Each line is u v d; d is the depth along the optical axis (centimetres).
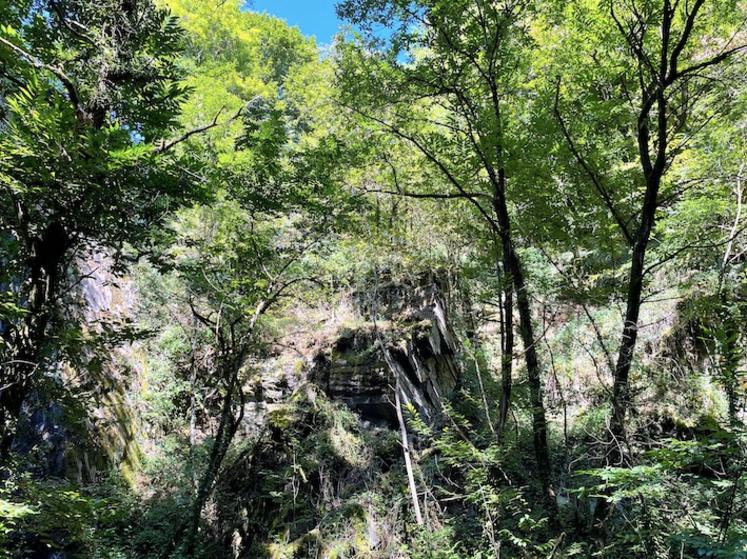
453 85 718
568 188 673
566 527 641
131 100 523
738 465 363
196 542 810
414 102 786
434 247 1034
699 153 705
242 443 1053
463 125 810
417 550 686
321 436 984
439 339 1116
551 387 948
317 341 1159
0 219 445
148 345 1215
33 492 406
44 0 510
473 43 680
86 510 424
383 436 990
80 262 1033
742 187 737
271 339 1173
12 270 481
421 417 996
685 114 679
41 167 388
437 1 656
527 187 660
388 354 996
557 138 636
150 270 1222
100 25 527
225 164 577
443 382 1087
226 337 1059
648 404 805
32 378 484
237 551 889
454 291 1172
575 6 666
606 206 675
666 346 885
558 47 736
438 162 753
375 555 782
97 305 1049
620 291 685
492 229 768
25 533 625
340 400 1047
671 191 706
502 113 710
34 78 371
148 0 559
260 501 946
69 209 449
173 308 1198
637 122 633
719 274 685
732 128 680
